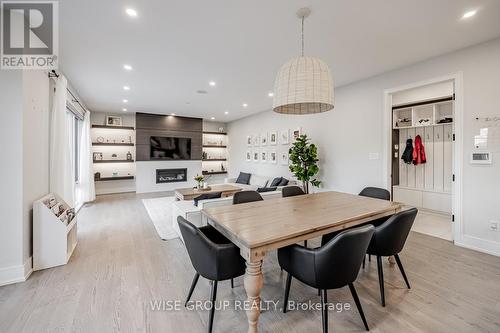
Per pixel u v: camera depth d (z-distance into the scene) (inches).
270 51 116.9
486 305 71.6
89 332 60.9
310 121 201.2
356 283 84.6
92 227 151.6
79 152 219.8
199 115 296.8
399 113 205.0
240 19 89.5
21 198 85.2
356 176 163.3
